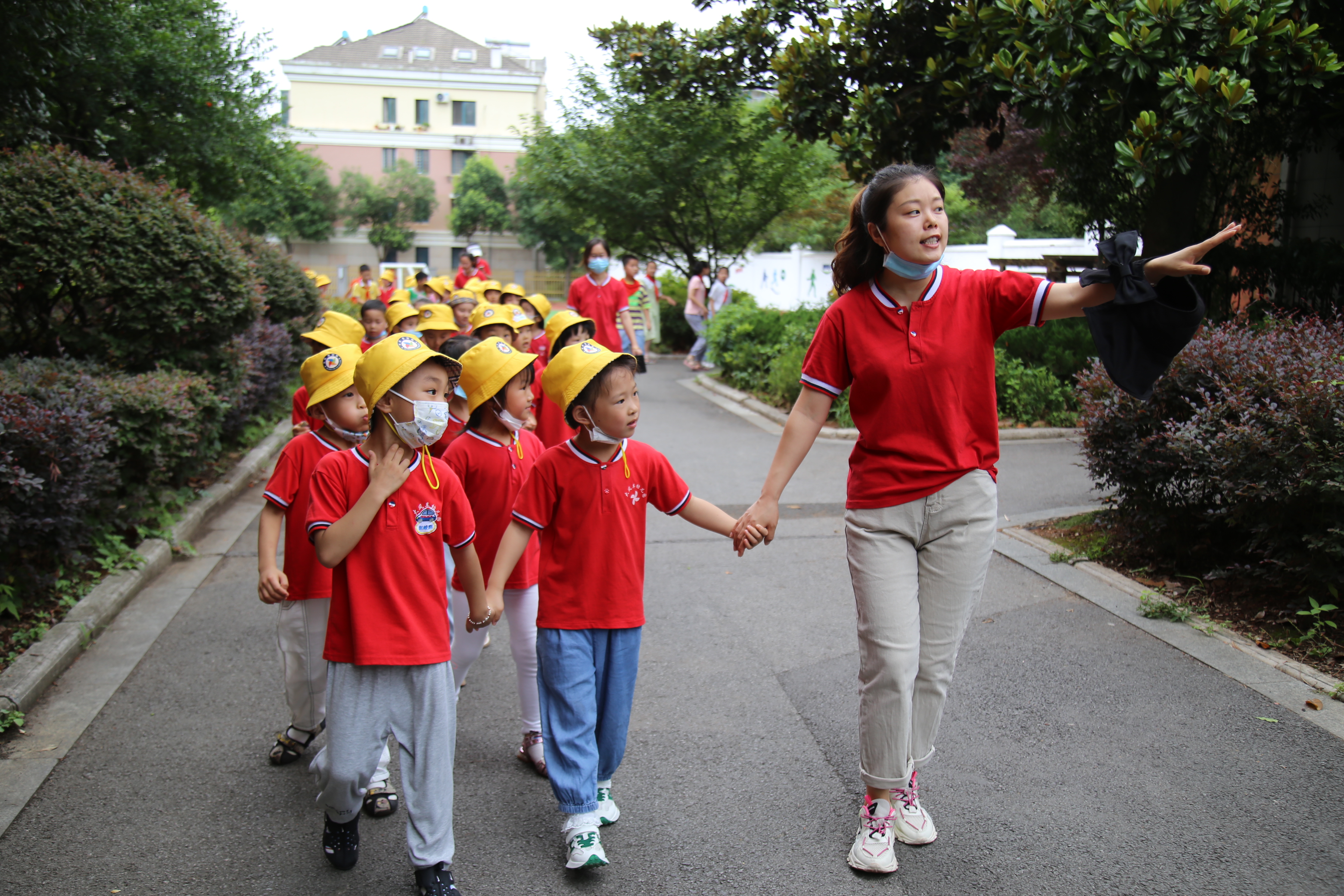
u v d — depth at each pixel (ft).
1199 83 21.17
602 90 63.10
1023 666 15.39
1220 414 16.70
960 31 25.64
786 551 22.66
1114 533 20.81
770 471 10.80
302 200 163.63
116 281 24.12
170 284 24.61
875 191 9.91
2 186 23.24
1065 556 20.16
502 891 10.25
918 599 10.50
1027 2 23.76
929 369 10.05
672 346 70.69
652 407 45.24
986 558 10.43
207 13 43.37
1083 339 37.91
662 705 14.62
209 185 45.78
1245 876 10.17
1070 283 9.70
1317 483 14.71
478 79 189.47
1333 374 15.25
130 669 16.06
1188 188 27.66
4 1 24.58
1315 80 21.80
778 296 76.02
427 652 9.94
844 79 30.17
